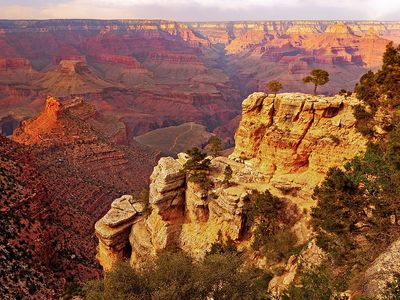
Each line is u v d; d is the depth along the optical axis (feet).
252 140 171.42
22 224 206.18
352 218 107.65
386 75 134.41
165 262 89.51
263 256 138.62
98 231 185.98
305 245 126.00
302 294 85.10
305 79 166.71
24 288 175.73
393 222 102.58
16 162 249.96
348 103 149.38
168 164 178.70
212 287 87.71
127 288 80.64
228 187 160.04
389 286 70.13
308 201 147.84
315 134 150.71
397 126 108.06
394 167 100.07
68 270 214.28
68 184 307.37
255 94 170.40
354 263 93.56
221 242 154.71
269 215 144.56
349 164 111.55
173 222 171.12
